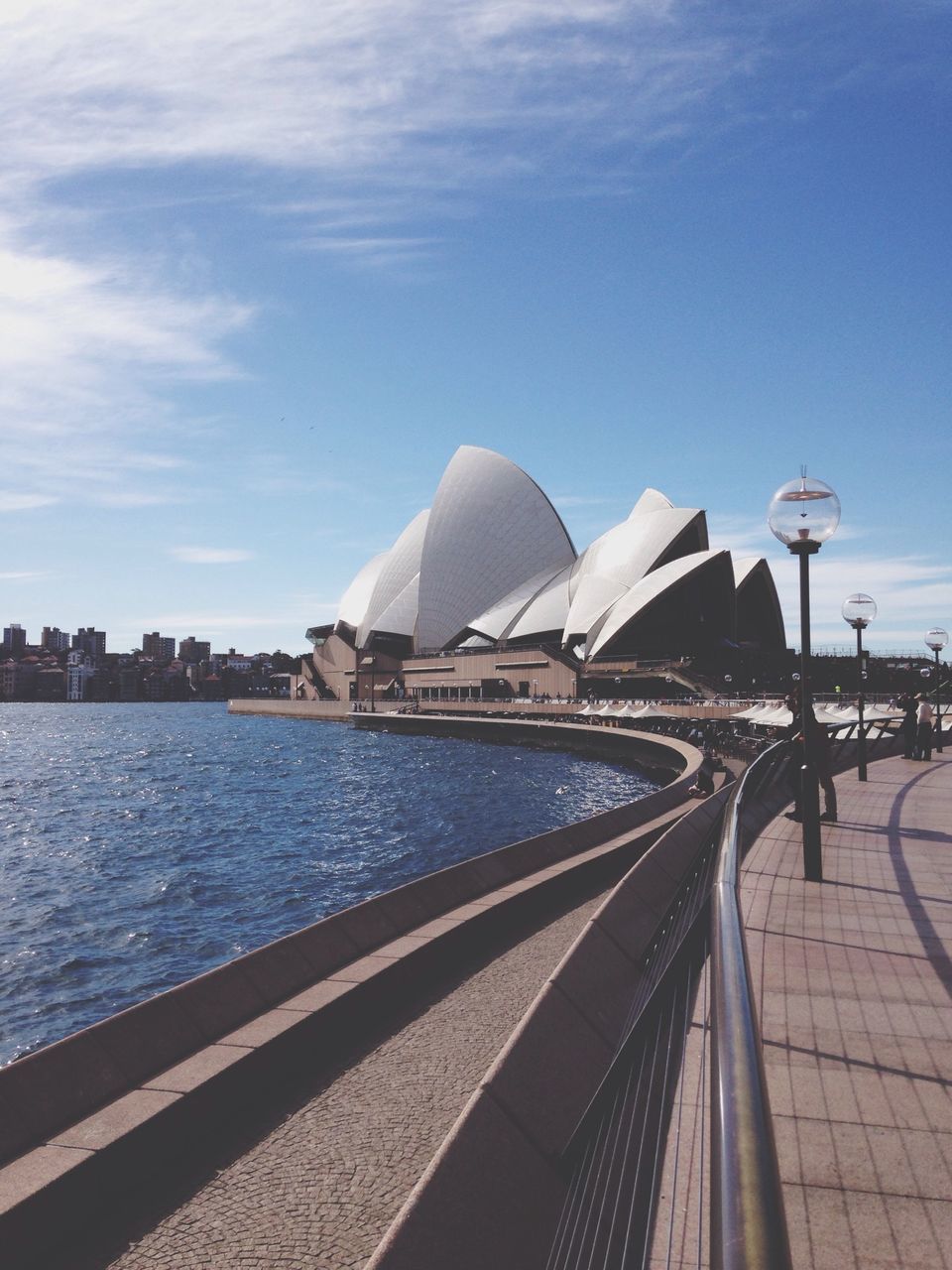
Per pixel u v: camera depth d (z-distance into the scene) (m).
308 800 38.72
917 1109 4.12
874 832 11.22
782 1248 1.10
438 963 9.19
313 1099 6.58
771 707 44.75
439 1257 3.56
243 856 25.88
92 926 18.62
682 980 5.07
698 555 71.25
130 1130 5.45
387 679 110.69
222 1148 5.93
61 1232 4.95
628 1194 3.73
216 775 52.12
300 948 8.09
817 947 6.55
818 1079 4.45
